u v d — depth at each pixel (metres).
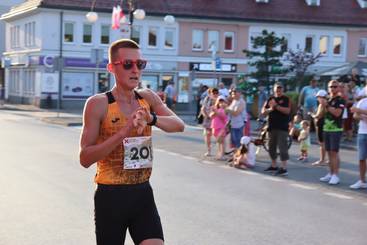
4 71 53.78
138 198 3.93
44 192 9.54
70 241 6.66
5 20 51.66
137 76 3.96
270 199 9.65
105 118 3.91
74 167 12.46
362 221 8.14
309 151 17.59
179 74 46.53
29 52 45.50
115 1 44.34
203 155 15.84
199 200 9.36
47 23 42.91
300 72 35.94
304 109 20.00
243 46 48.16
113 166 3.90
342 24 50.94
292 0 50.88
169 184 10.88
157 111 4.17
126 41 3.98
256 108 32.50
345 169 13.73
